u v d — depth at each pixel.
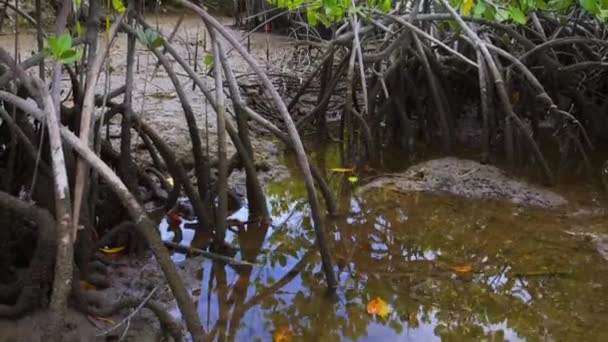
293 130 2.75
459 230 3.16
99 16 2.62
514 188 3.60
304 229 3.14
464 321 2.40
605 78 4.83
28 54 6.04
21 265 2.41
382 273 2.73
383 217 3.29
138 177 3.21
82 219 2.37
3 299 2.22
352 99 4.37
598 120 4.66
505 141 4.02
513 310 2.47
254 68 2.83
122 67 5.61
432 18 4.29
